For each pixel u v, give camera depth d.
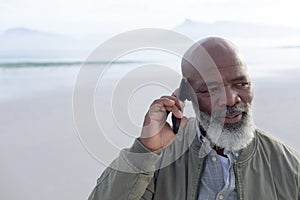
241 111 1.64
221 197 1.76
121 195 1.63
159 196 1.82
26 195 4.98
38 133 6.91
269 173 1.79
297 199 1.78
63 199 4.78
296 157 1.86
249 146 1.78
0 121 7.76
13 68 15.62
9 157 5.97
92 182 5.00
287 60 12.62
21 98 9.73
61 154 5.82
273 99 7.87
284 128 6.24
